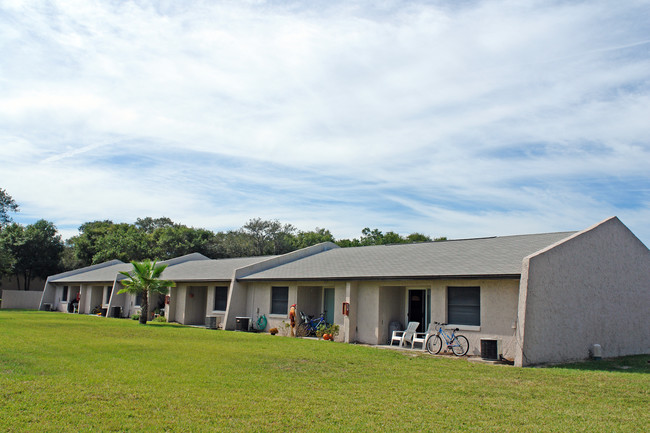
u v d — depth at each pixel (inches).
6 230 2100.1
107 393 336.2
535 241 753.6
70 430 260.4
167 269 1382.9
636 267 772.6
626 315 732.7
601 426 301.6
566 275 628.4
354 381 420.5
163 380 387.9
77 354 506.9
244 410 311.3
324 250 1182.3
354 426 287.3
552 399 370.9
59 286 1691.7
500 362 588.4
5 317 1061.8
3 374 381.7
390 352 614.2
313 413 310.3
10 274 1907.0
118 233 2268.7
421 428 288.2
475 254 750.5
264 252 2261.3
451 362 550.6
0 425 262.8
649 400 372.2
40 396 319.9
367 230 2332.7
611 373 495.8
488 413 325.7
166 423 278.8
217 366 464.8
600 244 701.9
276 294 951.6
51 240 2171.5
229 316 981.8
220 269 1190.9
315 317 924.6
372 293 784.3
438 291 690.2
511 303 610.9
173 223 2982.3
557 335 598.5
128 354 520.4
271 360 513.7
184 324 1139.9
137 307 1289.4
